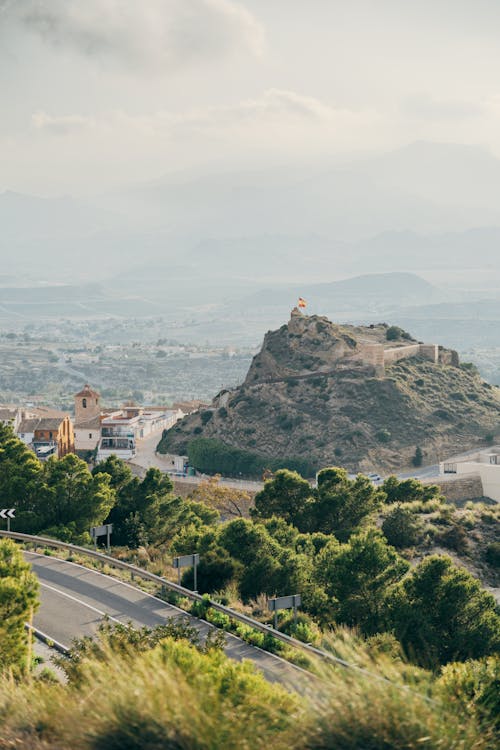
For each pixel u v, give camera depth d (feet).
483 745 72.79
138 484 444.96
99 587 264.52
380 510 481.87
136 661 81.56
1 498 408.67
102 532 314.14
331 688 75.61
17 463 425.28
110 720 74.74
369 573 259.19
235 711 74.90
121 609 240.32
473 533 474.49
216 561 267.80
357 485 435.94
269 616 233.96
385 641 217.36
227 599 248.73
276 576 266.36
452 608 234.17
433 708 74.23
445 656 226.17
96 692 79.61
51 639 211.20
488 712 78.18
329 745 71.46
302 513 434.30
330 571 264.11
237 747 70.95
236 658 192.85
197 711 72.74
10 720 81.61
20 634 162.30
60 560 306.55
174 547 313.32
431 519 485.56
